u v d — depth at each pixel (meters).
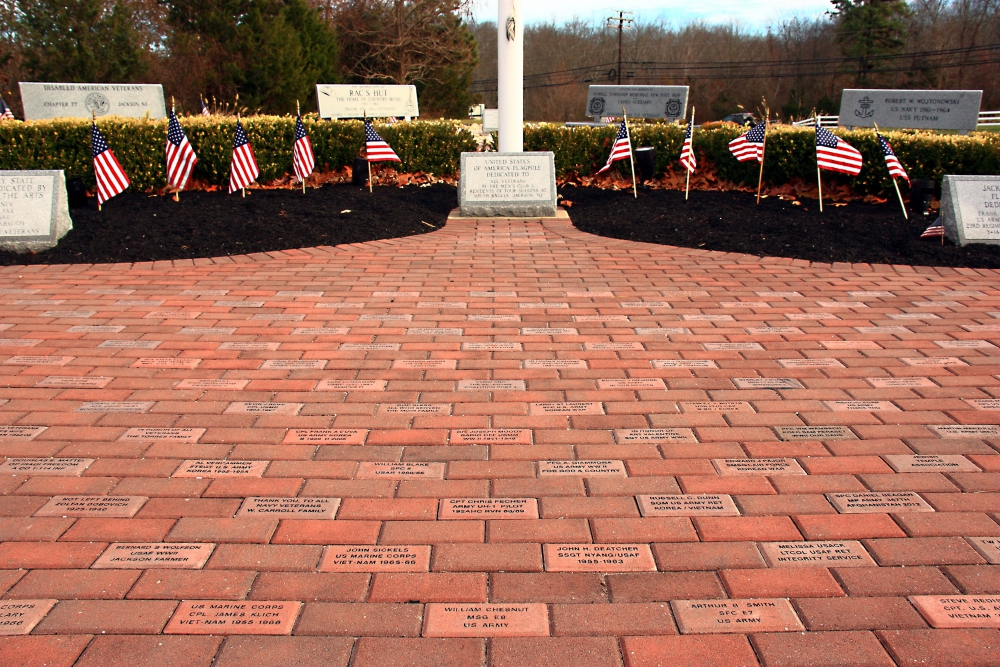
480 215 9.70
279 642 2.32
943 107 20.27
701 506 3.07
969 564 2.69
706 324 5.42
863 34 50.91
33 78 20.08
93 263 7.11
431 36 35.62
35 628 2.37
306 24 27.94
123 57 20.73
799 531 2.90
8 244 7.39
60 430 3.71
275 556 2.75
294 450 3.53
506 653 2.28
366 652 2.28
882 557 2.73
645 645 2.31
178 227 8.28
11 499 3.10
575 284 6.50
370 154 10.04
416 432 3.72
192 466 3.38
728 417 3.88
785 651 2.29
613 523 2.96
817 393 4.18
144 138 10.59
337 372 4.49
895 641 2.33
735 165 11.48
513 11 10.34
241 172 9.67
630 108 24.59
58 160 10.34
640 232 8.50
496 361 4.68
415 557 2.75
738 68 57.41
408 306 5.84
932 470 3.34
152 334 5.15
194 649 2.29
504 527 2.93
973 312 5.67
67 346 4.91
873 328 5.32
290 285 6.41
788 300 6.03
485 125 31.58
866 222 8.80
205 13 23.89
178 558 2.73
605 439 3.65
